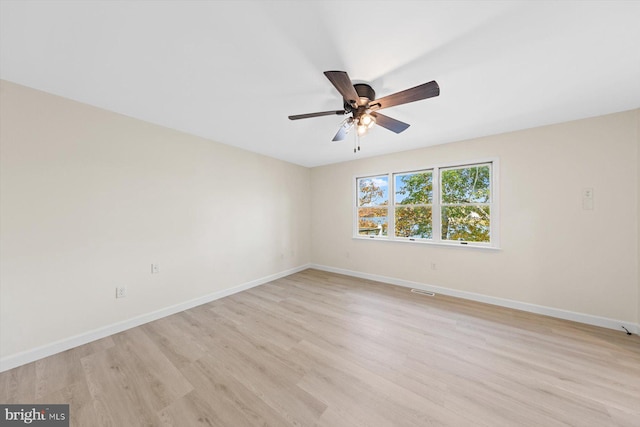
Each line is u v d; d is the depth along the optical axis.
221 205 3.26
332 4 1.11
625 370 1.71
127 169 2.37
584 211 2.45
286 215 4.32
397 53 1.45
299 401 1.46
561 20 1.19
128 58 1.50
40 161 1.89
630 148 2.25
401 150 3.67
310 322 2.49
